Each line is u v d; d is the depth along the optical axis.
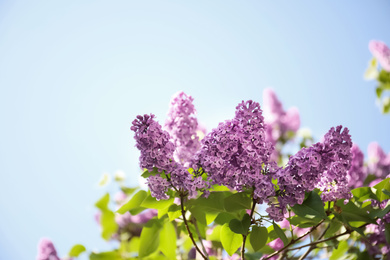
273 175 0.72
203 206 0.82
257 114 0.72
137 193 0.85
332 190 0.75
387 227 0.81
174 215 0.83
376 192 0.83
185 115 0.86
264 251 0.94
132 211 0.91
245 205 0.76
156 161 0.71
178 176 0.72
